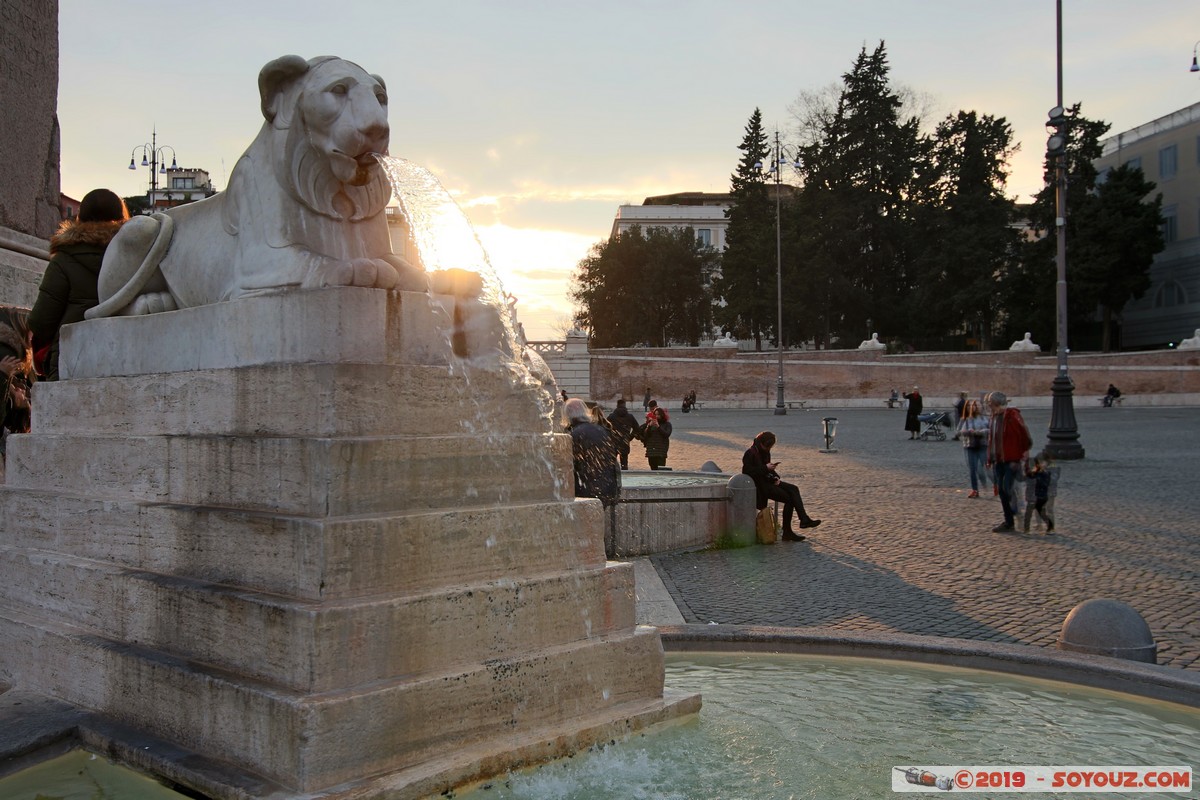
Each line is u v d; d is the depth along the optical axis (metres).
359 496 3.36
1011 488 11.77
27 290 8.42
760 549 10.89
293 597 3.28
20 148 8.55
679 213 91.56
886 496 15.53
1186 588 8.37
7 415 6.98
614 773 3.57
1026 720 4.37
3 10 8.34
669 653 5.72
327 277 3.66
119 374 4.39
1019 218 69.62
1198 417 37.22
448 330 3.89
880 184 66.38
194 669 3.45
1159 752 3.95
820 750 3.89
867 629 7.08
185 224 4.49
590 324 77.00
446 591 3.47
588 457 9.59
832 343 68.44
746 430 34.00
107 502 4.09
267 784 3.10
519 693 3.60
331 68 3.89
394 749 3.23
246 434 3.64
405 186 4.24
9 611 4.46
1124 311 65.12
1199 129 59.38
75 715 3.81
